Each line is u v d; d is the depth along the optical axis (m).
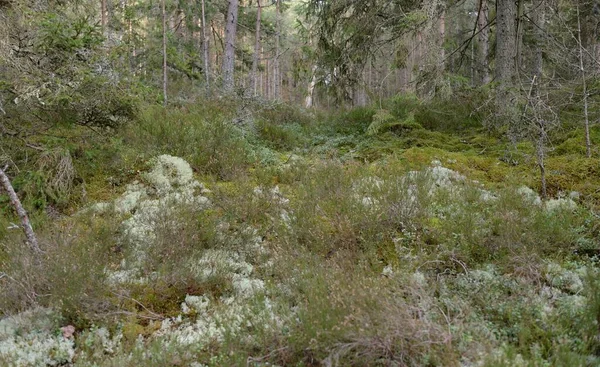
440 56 7.50
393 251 3.93
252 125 7.93
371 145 7.54
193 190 5.35
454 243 3.79
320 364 2.58
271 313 3.01
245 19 18.22
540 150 5.34
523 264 3.41
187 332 3.04
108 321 3.13
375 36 8.34
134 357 2.63
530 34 9.67
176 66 12.45
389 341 2.43
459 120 8.45
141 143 6.19
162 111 7.21
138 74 10.48
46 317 3.09
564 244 3.75
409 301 2.85
